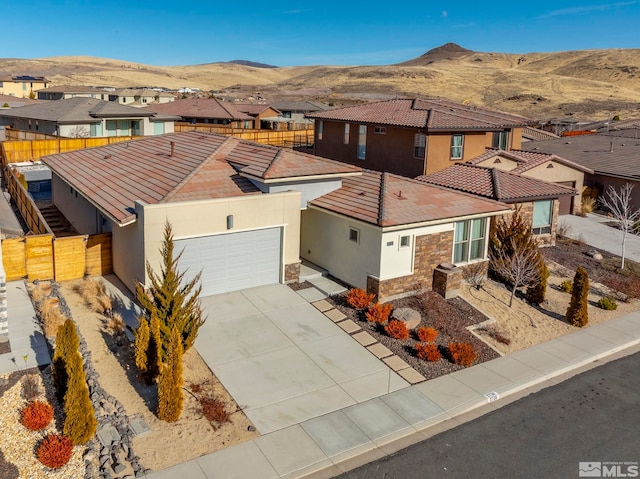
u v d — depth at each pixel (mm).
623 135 45625
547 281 21281
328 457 11289
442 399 13523
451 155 29281
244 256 18656
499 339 16734
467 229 19969
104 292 17688
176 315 13484
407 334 16219
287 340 15805
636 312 19344
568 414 13164
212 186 19250
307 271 20219
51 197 31094
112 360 13844
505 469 11141
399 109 32719
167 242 13547
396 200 19312
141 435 11414
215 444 11445
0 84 103875
